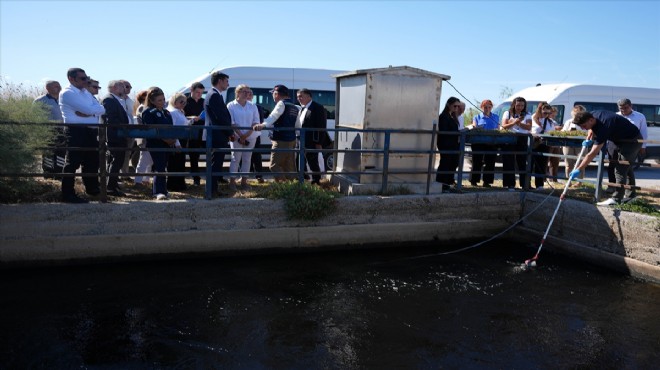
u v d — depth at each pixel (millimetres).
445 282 6422
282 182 7523
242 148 7555
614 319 5477
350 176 8266
